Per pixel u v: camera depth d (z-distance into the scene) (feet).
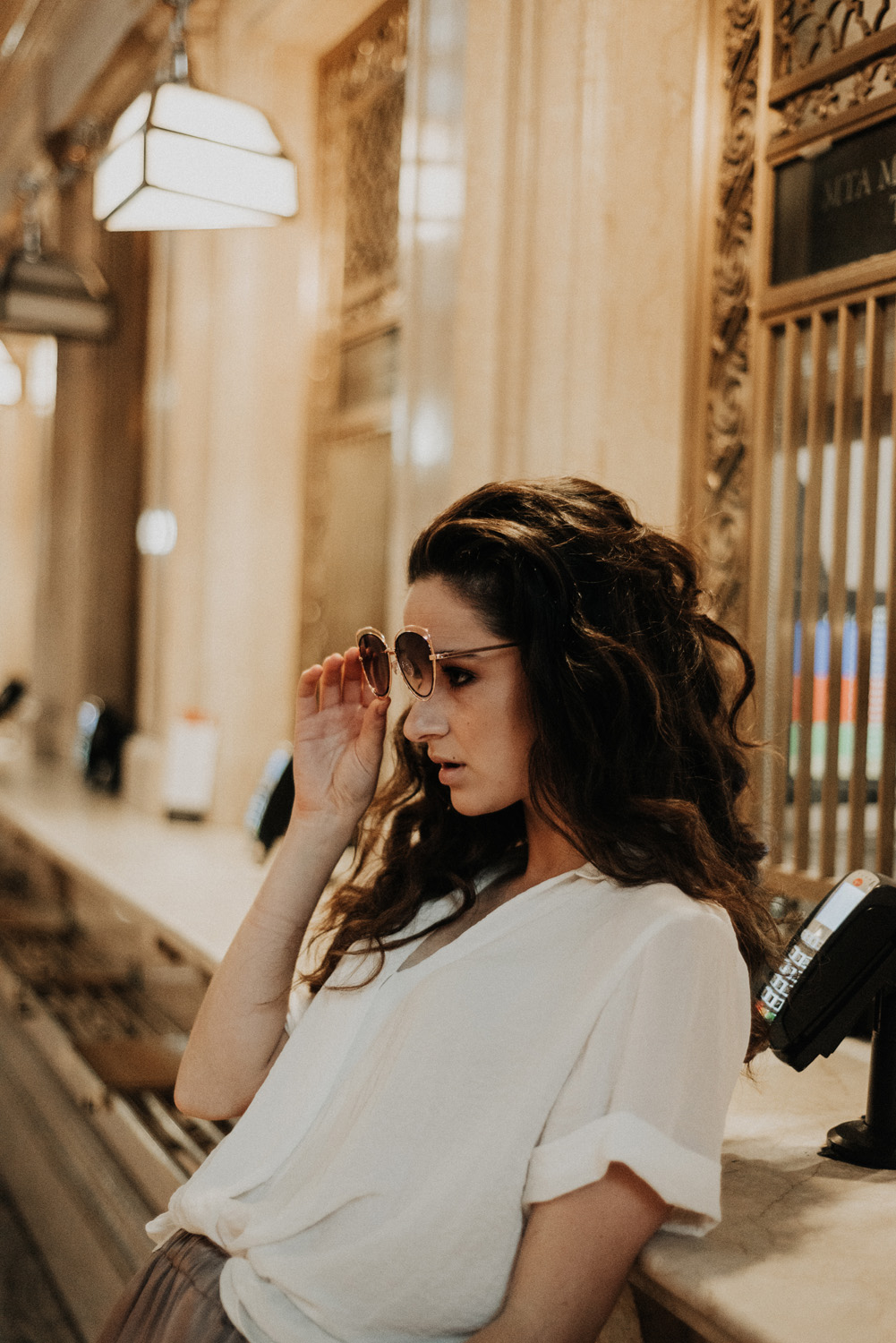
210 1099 4.87
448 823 4.82
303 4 12.68
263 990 4.89
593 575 4.08
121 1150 9.79
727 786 4.27
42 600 22.20
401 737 4.91
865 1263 3.67
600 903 3.87
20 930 14.32
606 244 7.77
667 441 7.50
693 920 3.61
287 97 13.85
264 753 14.21
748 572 7.04
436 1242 3.60
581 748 3.95
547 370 8.11
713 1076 3.47
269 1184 4.27
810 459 6.58
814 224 6.61
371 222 12.76
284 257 14.07
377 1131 3.84
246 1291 3.94
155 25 15.05
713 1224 3.66
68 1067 11.13
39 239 17.06
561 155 8.05
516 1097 3.61
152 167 8.99
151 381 15.46
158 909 9.71
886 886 4.49
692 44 7.38
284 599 14.24
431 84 9.32
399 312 11.93
